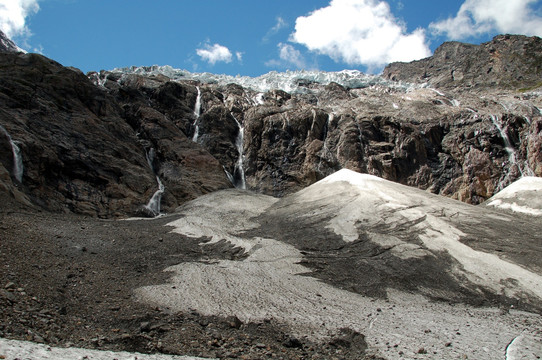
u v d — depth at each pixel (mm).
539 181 27969
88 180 31562
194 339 10055
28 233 17719
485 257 17875
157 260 17359
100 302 12164
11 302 10352
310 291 15023
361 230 20859
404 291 15648
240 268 16734
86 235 19562
